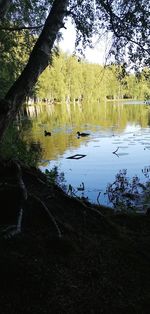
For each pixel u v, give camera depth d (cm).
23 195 480
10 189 489
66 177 1492
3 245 414
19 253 404
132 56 618
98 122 4066
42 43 495
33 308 337
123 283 394
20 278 365
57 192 564
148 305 361
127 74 645
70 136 2909
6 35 1052
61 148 2311
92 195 1204
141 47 604
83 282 384
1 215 470
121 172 1549
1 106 459
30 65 488
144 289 387
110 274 407
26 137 2723
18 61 1259
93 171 1597
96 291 373
